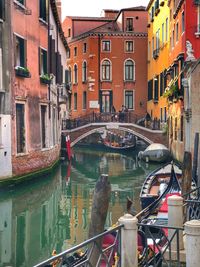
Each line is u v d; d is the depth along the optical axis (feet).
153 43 118.52
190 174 34.14
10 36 54.34
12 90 54.75
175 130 84.12
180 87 75.66
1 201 49.75
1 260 30.96
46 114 69.15
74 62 143.43
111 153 111.96
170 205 25.03
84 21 149.69
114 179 69.67
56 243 34.83
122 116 112.78
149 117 117.80
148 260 22.13
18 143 57.98
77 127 110.52
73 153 111.86
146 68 135.13
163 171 51.52
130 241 19.03
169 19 93.81
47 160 67.46
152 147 90.22
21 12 58.54
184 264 24.16
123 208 47.62
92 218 19.95
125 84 135.13
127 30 135.95
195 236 18.02
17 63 58.95
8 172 53.62
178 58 75.05
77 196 54.19
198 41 72.79
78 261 23.25
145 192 44.70
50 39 71.77
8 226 39.60
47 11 69.87
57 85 85.15
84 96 139.13
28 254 32.22
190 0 72.79
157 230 28.04
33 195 53.83
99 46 134.72
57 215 43.98
